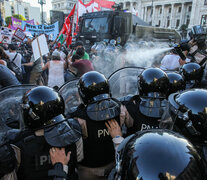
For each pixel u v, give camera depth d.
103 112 1.46
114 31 7.14
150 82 1.55
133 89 2.45
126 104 1.65
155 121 1.50
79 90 1.62
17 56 4.62
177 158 0.70
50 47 8.59
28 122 1.19
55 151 1.15
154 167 0.69
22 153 1.10
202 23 49.38
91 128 1.46
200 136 1.02
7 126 1.59
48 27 9.92
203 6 48.62
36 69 4.65
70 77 3.66
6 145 1.06
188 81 2.42
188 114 1.03
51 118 1.21
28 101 1.19
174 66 3.69
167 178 0.66
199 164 0.73
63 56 6.23
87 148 1.51
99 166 1.55
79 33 8.42
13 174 1.05
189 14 54.22
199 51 3.88
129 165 0.77
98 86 1.51
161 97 1.57
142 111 1.54
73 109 1.68
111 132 1.45
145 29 9.21
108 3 10.76
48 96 1.20
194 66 2.37
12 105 1.63
